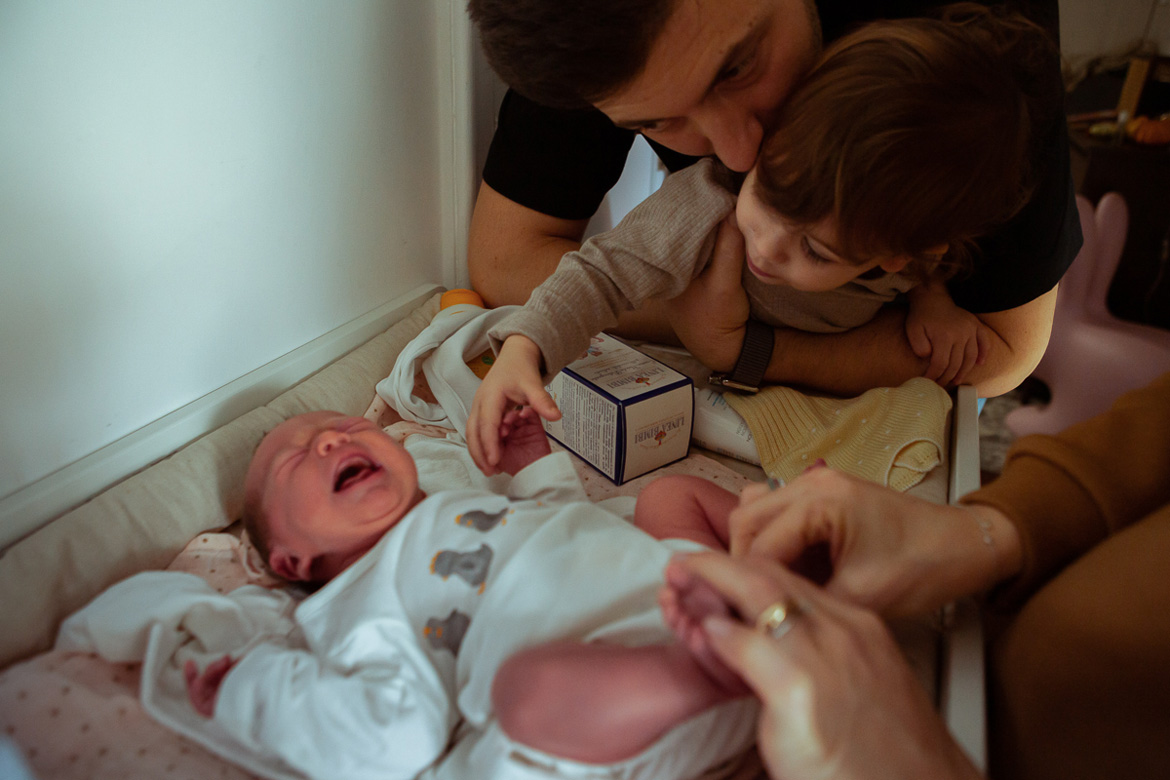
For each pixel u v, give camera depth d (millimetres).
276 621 685
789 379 1011
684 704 476
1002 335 1011
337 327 1074
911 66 637
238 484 819
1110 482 529
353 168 1040
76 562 667
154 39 723
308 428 777
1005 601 560
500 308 1054
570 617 582
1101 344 1719
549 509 709
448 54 1171
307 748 541
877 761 364
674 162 1074
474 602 637
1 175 624
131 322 766
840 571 505
